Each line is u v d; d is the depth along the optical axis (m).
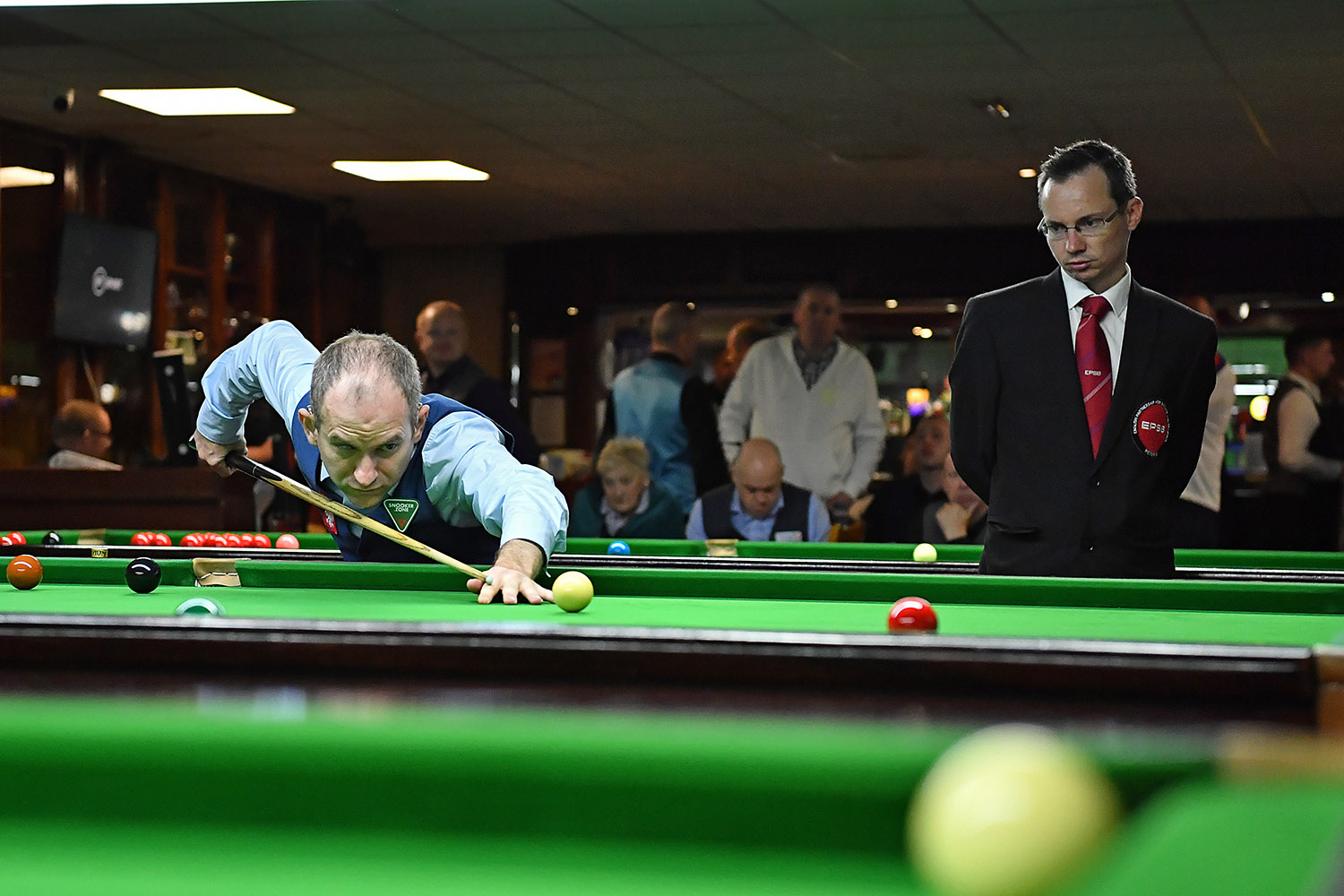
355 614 1.89
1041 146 8.02
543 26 5.96
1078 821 0.59
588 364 11.53
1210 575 2.66
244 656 1.43
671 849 0.80
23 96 7.16
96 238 7.99
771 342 7.04
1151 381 2.71
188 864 0.79
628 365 11.40
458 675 1.39
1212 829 0.61
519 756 0.80
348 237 10.21
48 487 5.75
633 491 5.25
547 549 2.25
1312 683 1.25
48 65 6.61
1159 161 8.34
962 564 2.85
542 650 1.38
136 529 5.71
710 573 2.25
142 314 8.32
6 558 2.62
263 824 0.83
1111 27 5.83
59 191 8.06
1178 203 9.54
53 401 8.01
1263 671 1.25
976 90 6.86
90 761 0.84
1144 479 2.70
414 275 12.05
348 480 2.36
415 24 5.96
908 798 0.77
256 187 9.52
